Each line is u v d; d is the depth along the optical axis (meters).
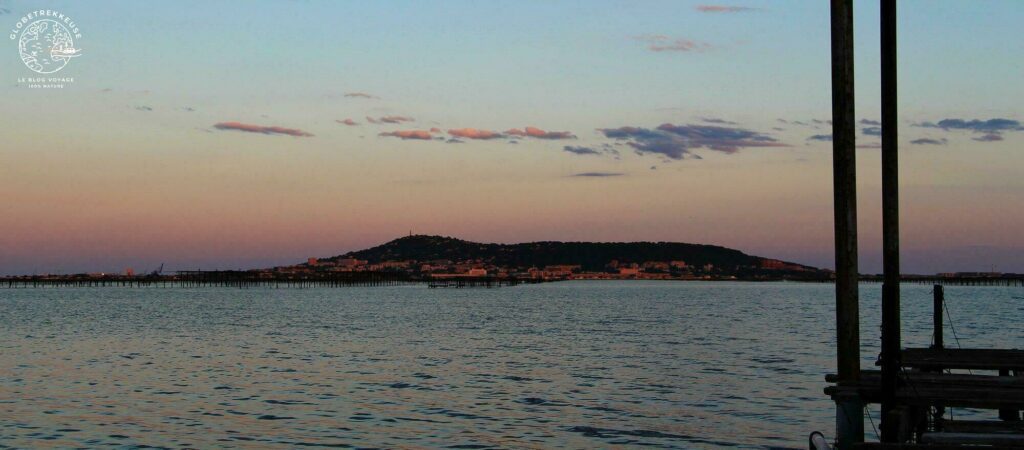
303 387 35.00
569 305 144.62
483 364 44.62
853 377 15.50
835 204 15.83
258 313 112.94
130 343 59.41
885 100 15.47
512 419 27.50
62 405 29.81
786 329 75.38
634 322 88.25
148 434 24.77
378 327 80.44
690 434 24.98
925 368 20.70
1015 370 20.02
